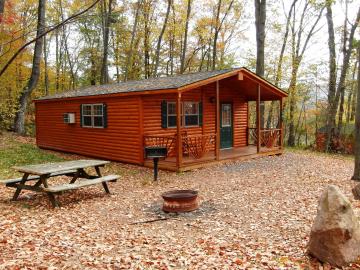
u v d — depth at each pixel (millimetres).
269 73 26625
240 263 4527
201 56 33156
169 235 5746
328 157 16781
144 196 8508
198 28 29859
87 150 15492
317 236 4508
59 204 7672
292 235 5496
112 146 14125
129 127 13188
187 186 9523
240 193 8523
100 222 6500
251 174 11125
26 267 4430
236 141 16703
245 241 5355
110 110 14023
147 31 28906
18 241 5375
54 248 5133
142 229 6074
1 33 17344
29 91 20906
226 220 6469
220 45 31312
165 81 13336
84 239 5551
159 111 13328
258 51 18391
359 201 7312
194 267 4465
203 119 14898
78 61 33781
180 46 32188
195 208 7141
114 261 4684
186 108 14211
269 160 14148
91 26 28312
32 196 8570
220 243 5301
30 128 27031
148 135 12938
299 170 11898
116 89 14062
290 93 24859
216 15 28641
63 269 4434
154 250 5078
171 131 13781
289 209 6988
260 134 15312
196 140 13602
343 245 4363
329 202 4492
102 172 11828
